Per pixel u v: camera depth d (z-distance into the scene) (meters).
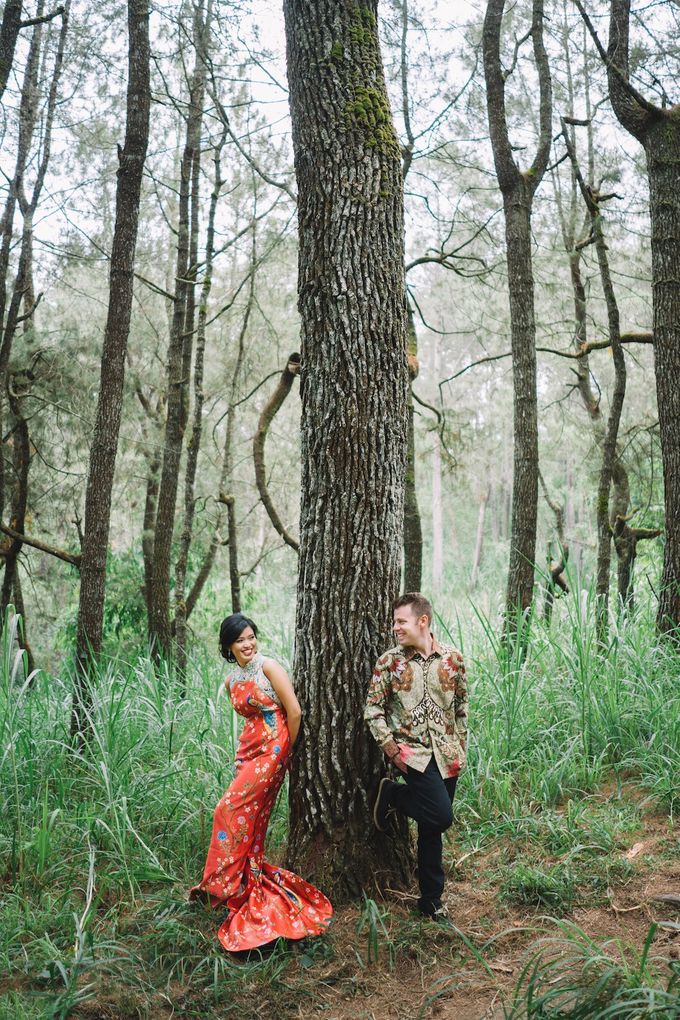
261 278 12.30
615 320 8.04
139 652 9.63
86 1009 3.50
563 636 6.79
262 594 13.73
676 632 7.09
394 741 4.05
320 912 4.07
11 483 10.95
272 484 14.27
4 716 5.38
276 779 4.15
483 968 3.70
